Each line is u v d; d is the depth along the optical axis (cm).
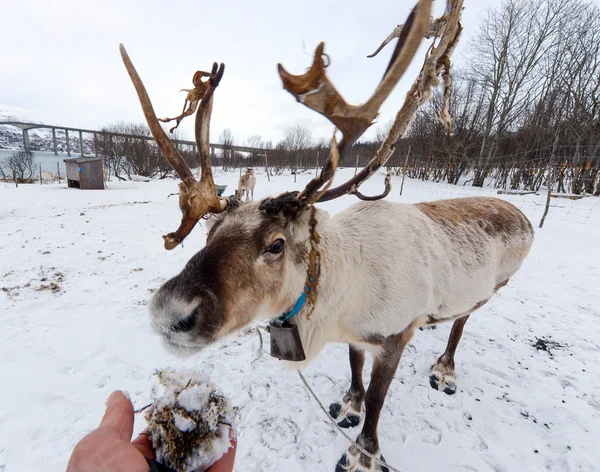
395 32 163
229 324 164
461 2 135
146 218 1109
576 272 620
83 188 2050
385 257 224
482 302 301
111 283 563
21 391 317
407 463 252
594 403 306
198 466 104
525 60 2459
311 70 116
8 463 249
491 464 250
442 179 2658
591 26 2134
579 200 1472
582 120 1798
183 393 108
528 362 363
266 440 271
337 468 248
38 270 613
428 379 340
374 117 134
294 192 184
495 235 296
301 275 193
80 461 87
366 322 222
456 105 2862
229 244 166
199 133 173
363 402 298
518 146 2309
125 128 4109
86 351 378
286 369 235
